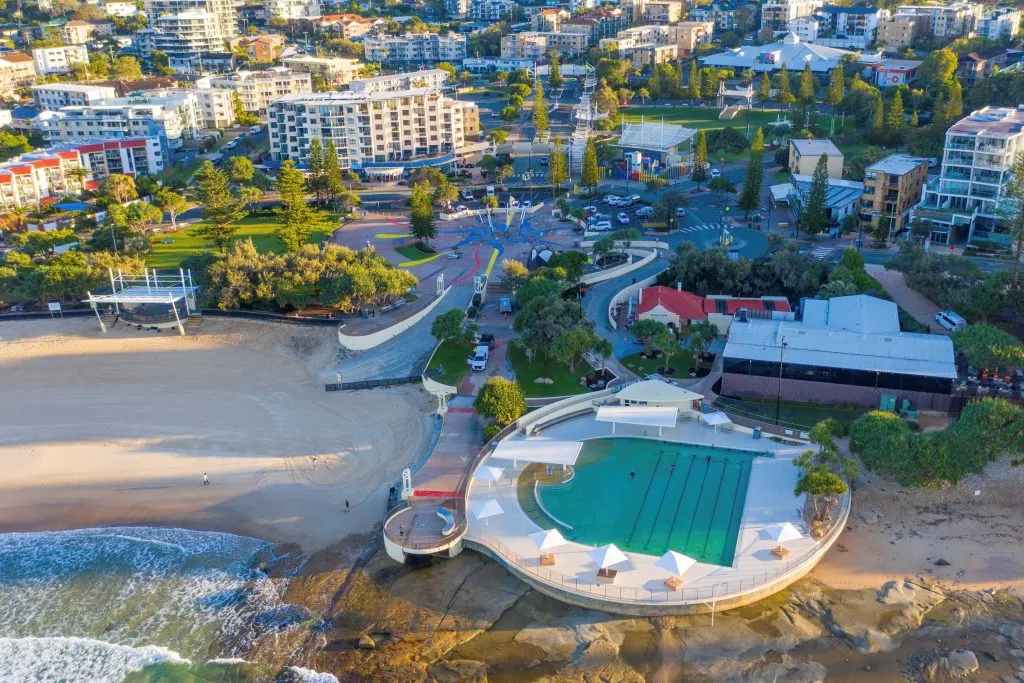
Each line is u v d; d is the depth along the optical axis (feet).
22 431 345.51
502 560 252.83
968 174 513.86
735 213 615.98
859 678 213.25
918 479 269.85
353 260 453.99
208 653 230.48
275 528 281.13
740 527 261.85
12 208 630.33
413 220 546.67
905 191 540.11
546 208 652.48
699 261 450.30
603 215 620.49
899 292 441.68
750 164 587.68
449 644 228.63
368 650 228.02
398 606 243.19
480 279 470.39
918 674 214.28
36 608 249.75
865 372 329.72
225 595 251.39
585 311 395.55
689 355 383.86
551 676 216.95
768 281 437.58
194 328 434.71
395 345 405.80
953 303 401.70
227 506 293.43
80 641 236.84
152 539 277.23
